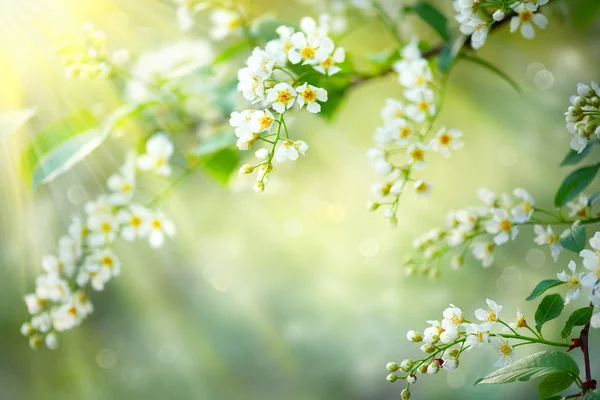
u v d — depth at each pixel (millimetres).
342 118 1544
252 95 833
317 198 1630
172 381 1833
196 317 1882
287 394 1733
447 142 873
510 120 1535
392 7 1057
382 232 1669
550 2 986
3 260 1446
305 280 1758
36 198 1262
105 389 1799
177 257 1804
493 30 888
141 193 1017
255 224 1683
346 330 1719
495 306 825
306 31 867
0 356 1724
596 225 1168
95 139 913
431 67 953
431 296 1595
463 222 904
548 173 1554
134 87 979
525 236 1478
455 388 1530
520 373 804
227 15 974
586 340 816
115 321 1891
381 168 877
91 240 929
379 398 1647
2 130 927
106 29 1157
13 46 1041
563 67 1338
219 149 935
